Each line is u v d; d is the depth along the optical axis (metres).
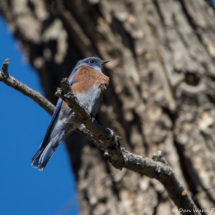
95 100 9.30
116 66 11.68
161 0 12.42
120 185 11.24
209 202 10.16
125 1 12.15
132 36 11.88
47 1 13.70
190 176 10.62
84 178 12.09
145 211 10.49
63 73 13.59
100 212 11.16
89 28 12.07
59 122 8.70
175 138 10.92
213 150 10.66
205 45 12.05
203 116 11.00
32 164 8.28
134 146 11.18
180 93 11.17
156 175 7.44
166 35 11.98
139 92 11.45
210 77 11.48
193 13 12.48
